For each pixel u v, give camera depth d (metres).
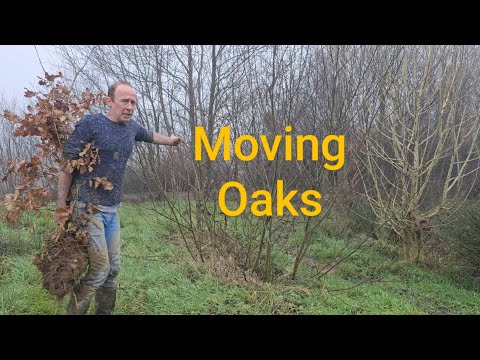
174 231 5.98
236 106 4.59
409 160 6.24
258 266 4.63
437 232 5.62
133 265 4.55
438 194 6.57
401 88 5.54
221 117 4.64
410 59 5.61
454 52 5.25
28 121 2.81
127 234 5.87
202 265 4.48
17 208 2.85
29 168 2.86
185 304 3.61
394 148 5.69
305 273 4.75
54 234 2.77
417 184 5.68
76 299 2.88
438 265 5.64
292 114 4.16
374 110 5.17
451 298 4.40
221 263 4.46
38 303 3.40
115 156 2.84
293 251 5.57
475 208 5.23
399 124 6.14
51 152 2.89
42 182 3.25
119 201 2.96
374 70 5.00
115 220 2.98
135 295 3.77
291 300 3.86
